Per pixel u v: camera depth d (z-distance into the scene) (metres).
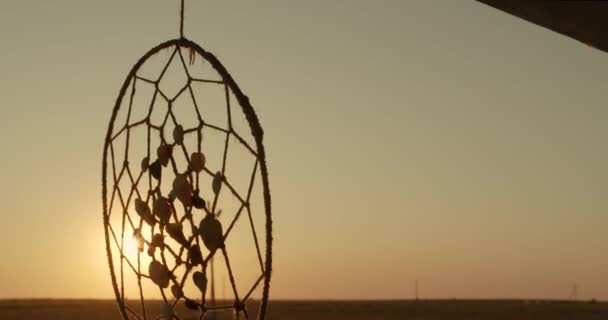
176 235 3.96
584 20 3.47
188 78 4.08
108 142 4.41
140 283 4.25
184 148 4.04
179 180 3.94
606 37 3.58
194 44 4.05
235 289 3.81
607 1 3.29
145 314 4.24
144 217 4.14
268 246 3.74
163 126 4.18
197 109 4.02
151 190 4.18
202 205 3.94
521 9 3.48
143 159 4.25
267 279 3.74
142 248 4.20
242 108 3.84
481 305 111.69
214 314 4.11
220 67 3.93
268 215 3.75
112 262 4.36
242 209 3.82
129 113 4.31
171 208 4.04
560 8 3.41
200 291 3.88
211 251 3.83
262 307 3.73
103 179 4.41
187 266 3.98
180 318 4.04
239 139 3.87
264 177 3.77
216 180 3.88
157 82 4.21
